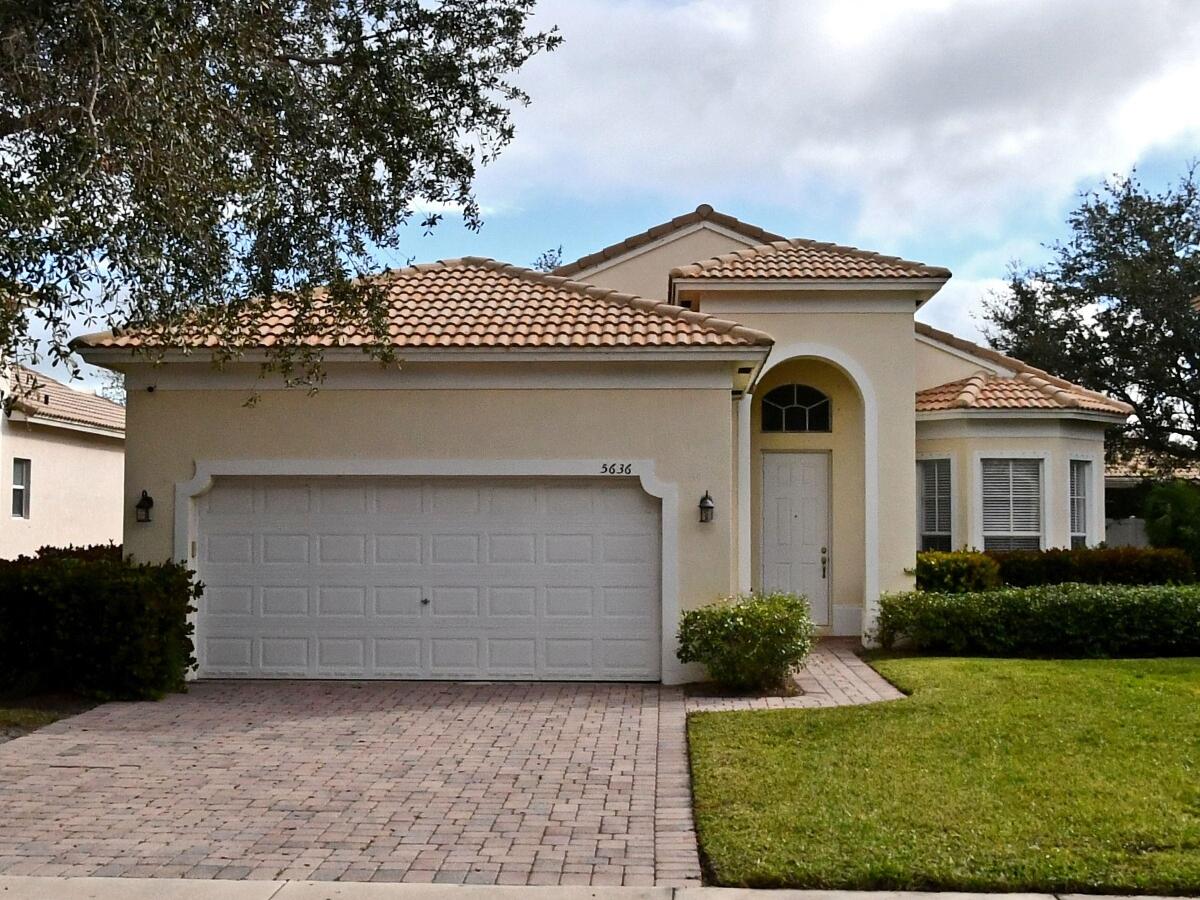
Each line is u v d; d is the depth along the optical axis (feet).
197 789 27.61
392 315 45.16
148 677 38.96
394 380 43.06
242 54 31.55
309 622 43.16
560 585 42.93
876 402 52.95
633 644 42.68
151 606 38.83
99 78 27.94
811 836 23.03
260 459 43.09
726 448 42.55
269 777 28.73
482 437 42.88
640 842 23.47
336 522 43.37
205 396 43.37
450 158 37.73
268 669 43.06
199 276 33.76
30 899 20.27
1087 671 41.88
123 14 27.78
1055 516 59.36
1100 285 105.50
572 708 37.50
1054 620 47.50
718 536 42.32
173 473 43.24
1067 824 23.59
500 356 41.93
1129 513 103.40
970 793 25.80
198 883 21.08
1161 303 101.30
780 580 55.72
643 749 31.60
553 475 42.70
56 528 79.61
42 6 27.55
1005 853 21.91
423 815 25.41
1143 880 20.52
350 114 36.09
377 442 43.01
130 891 20.67
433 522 43.27
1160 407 105.70
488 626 42.93
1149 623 47.39
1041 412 58.70
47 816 25.41
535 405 42.88
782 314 53.21
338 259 37.14
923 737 31.24
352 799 26.71
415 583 43.14
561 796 26.89
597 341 42.06
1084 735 31.12
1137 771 27.50
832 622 55.11
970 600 48.39
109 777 28.78
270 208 33.01
